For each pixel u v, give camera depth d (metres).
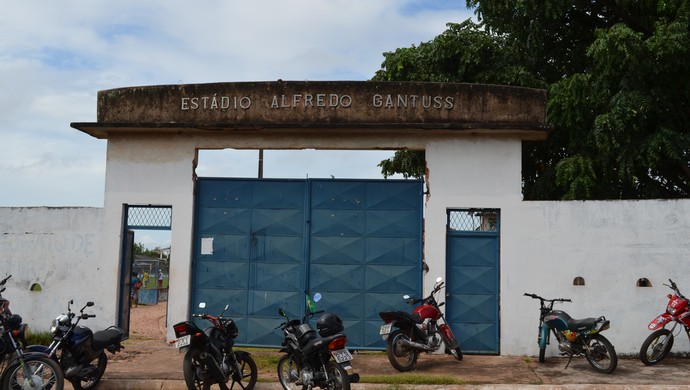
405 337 9.23
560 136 14.19
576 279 10.38
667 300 10.20
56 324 7.73
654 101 12.45
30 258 11.12
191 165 11.05
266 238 11.02
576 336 9.20
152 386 8.39
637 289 10.27
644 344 9.56
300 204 11.02
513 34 14.86
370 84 10.83
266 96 10.93
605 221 10.38
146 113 11.11
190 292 10.98
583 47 15.02
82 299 10.95
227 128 10.75
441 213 10.65
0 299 8.41
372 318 10.76
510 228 10.52
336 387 7.61
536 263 10.44
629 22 14.45
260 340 10.88
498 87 10.73
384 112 10.77
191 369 7.82
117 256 10.97
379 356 10.34
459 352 9.81
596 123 12.23
